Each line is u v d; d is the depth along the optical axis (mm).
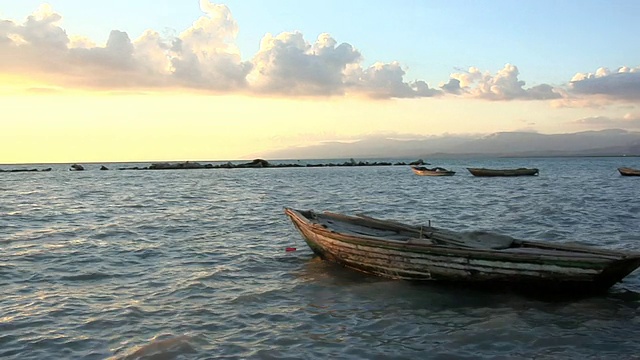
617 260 9469
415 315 9461
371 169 123938
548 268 10055
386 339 8281
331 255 13195
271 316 9477
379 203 32562
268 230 20438
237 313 9641
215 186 55094
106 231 20203
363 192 43625
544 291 10398
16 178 78375
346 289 11227
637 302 10023
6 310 9789
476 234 12125
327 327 8867
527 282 10359
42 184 59938
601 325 8781
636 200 31188
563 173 79500
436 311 9672
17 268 13445
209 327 8859
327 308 9930
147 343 8062
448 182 57812
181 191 46500
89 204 32719
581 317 9188
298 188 50688
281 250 15992
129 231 20250
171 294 10938
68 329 8758
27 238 18406
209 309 9883
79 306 10062
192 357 7539
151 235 19219
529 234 18672
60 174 96312
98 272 13023
